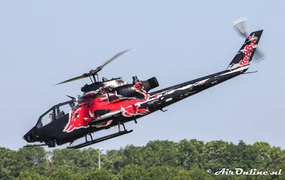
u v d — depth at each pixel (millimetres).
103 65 91250
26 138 98125
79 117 96000
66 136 96688
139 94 97750
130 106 96938
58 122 96750
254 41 104688
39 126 97375
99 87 95938
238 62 104000
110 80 96750
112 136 97812
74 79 94438
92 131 97125
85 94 96562
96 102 95438
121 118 96938
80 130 96250
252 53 104375
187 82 101688
